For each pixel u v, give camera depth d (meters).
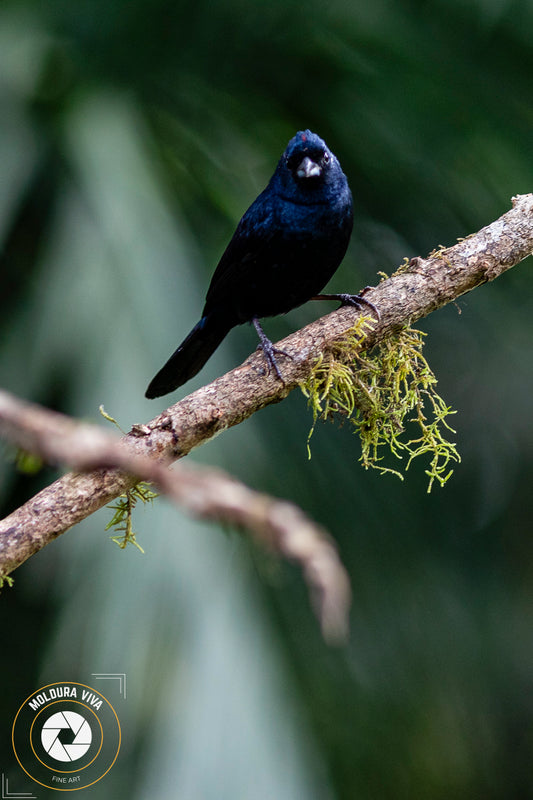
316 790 7.11
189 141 10.57
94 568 7.43
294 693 7.55
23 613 10.13
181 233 9.45
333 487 9.38
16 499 9.09
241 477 8.32
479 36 11.42
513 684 12.07
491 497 13.83
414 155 11.60
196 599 7.36
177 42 10.76
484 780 10.16
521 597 13.15
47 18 10.73
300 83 11.41
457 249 6.20
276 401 5.75
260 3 10.59
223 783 6.79
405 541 9.89
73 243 8.95
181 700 7.04
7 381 8.44
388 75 11.43
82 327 8.41
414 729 9.08
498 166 11.60
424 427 6.36
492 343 12.19
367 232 11.70
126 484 4.57
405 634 9.33
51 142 9.83
